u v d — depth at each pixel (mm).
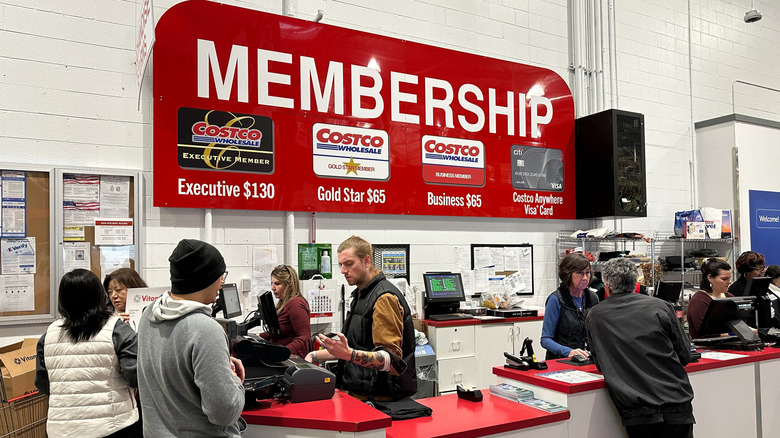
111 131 3545
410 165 4512
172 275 1587
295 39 4070
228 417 1477
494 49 5117
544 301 5227
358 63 4324
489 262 4926
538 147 5203
